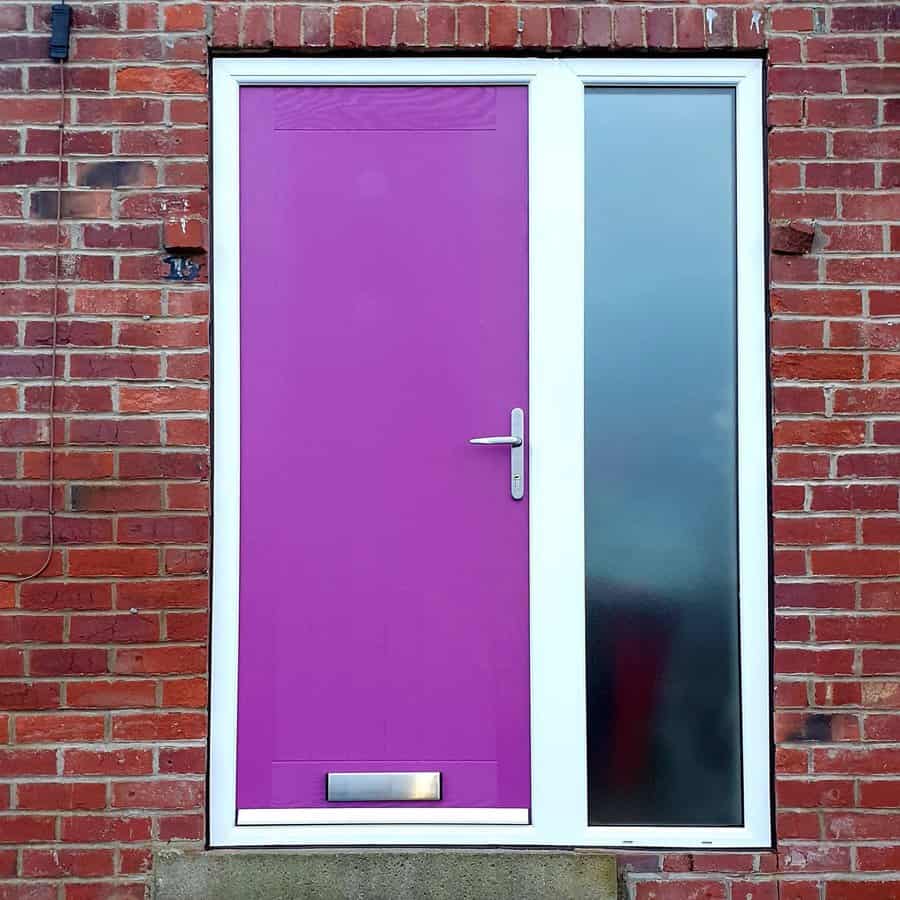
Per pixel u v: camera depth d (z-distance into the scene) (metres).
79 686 2.94
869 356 3.00
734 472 3.07
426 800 3.03
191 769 2.94
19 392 2.97
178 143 3.02
